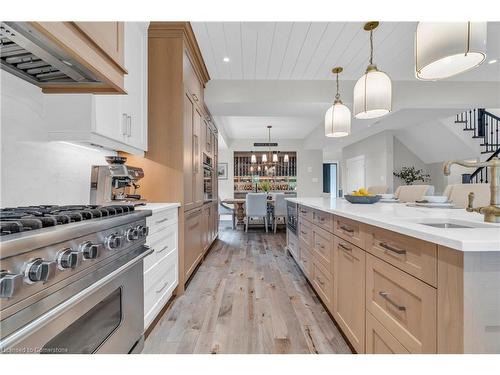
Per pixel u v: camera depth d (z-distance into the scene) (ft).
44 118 4.96
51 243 2.67
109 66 4.18
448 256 2.67
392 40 9.52
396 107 13.41
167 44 8.02
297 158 28.76
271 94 13.04
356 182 28.19
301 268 9.50
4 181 4.21
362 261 4.56
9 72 4.21
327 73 12.27
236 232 18.85
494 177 3.70
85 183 6.29
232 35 9.13
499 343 2.52
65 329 3.02
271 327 6.11
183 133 8.02
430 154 22.50
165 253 6.70
